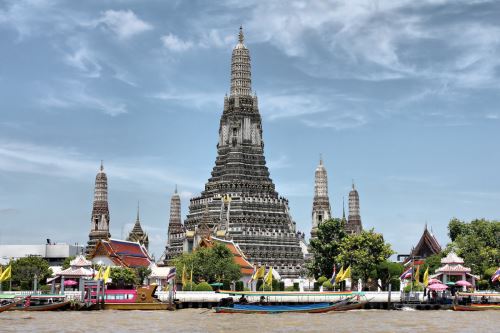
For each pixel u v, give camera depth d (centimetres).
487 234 18562
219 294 15325
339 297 15062
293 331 10112
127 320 11738
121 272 18850
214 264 18775
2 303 14075
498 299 14750
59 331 9981
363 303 14362
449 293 15862
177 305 14638
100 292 14388
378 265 18475
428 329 10325
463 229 19375
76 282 15912
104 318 12131
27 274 19575
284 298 14962
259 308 13488
